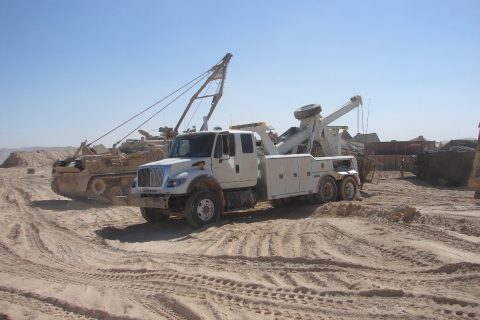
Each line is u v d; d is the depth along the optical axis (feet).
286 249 23.85
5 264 24.66
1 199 62.80
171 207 35.50
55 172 56.49
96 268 23.35
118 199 35.06
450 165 70.38
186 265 22.44
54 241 30.83
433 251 20.67
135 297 17.87
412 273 18.63
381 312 14.58
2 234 33.81
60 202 57.82
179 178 32.78
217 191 35.17
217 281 19.38
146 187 34.12
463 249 21.27
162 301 17.11
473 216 29.53
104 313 16.16
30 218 42.45
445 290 16.29
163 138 68.54
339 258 21.09
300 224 30.76
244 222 35.17
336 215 34.96
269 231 29.32
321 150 54.34
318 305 15.69
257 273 20.30
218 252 24.70
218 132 35.94
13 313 16.74
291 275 19.43
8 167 180.34
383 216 30.48
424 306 15.01
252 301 16.48
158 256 24.93
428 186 71.82
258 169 39.73
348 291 16.70
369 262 20.44
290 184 40.88
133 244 29.27
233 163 36.68
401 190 65.05
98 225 37.93
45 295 18.63
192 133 36.81
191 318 15.26
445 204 44.16
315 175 43.39
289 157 41.09
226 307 15.97
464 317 13.93
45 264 24.52
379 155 109.60
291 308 15.58
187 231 32.86
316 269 19.94
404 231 25.44
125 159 55.72
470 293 15.89
